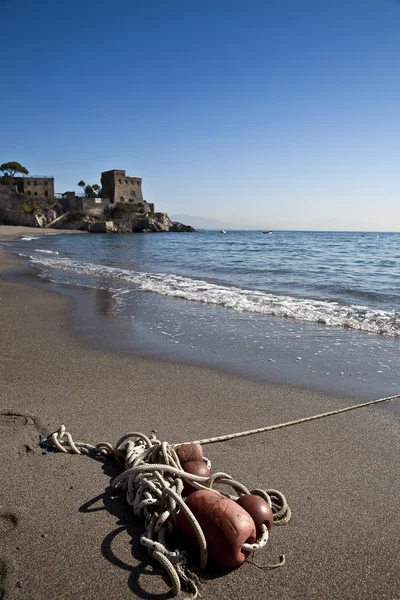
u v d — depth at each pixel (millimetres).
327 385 5188
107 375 5398
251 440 3789
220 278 15258
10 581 2129
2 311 9461
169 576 2176
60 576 2176
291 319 8703
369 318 8586
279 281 14312
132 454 3078
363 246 41469
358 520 2725
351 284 13438
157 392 4859
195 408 4445
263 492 2799
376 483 3141
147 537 2379
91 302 10617
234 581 2219
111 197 114062
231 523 2225
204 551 2209
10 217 95062
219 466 3344
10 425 3887
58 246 38750
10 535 2455
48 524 2555
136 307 9984
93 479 3051
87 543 2408
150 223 109188
